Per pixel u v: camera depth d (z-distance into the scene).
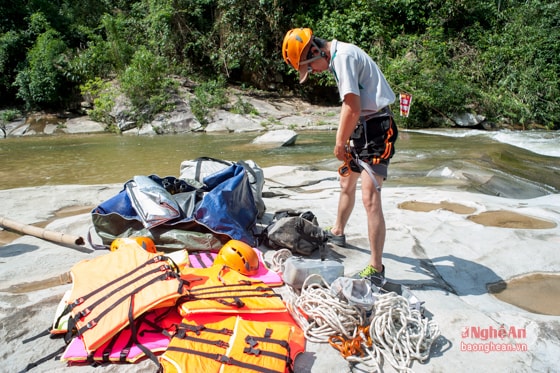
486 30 19.89
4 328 2.47
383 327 2.41
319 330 2.46
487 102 16.47
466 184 6.59
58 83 17.67
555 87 17.48
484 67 18.22
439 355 2.38
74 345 2.21
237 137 13.72
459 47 18.89
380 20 19.03
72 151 11.41
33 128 16.44
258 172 4.55
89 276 2.52
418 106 15.96
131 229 3.56
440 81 16.31
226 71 19.58
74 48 20.56
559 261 3.61
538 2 20.16
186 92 17.38
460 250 3.78
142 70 16.36
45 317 2.61
